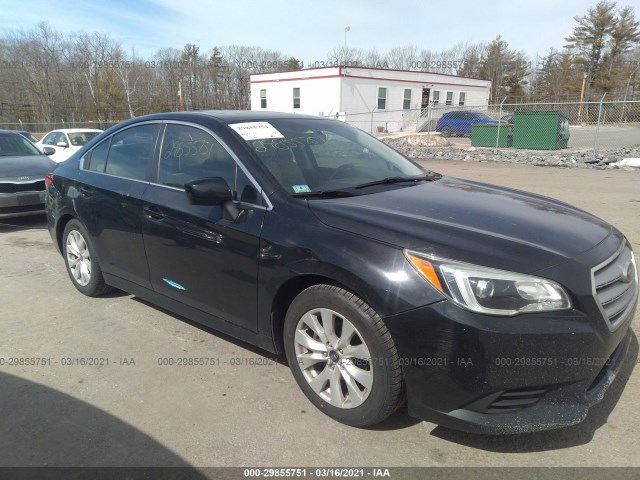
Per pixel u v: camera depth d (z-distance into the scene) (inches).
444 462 94.3
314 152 134.9
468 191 133.2
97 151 169.6
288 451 98.0
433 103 1461.6
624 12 2260.1
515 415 88.6
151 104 2190.0
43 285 193.8
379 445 99.3
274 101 1393.9
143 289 150.6
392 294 91.4
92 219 162.2
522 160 621.9
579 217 118.0
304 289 109.3
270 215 112.0
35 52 2176.4
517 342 84.8
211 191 113.5
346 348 101.7
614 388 116.5
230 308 122.2
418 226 99.0
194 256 127.0
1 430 105.9
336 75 1239.5
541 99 2320.4
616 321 95.3
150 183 142.6
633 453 95.3
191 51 2426.2
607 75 2247.8
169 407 112.9
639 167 519.5
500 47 2491.4
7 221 322.0
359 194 120.1
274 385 121.1
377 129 1330.0
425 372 90.4
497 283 86.4
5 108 2052.2
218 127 131.4
